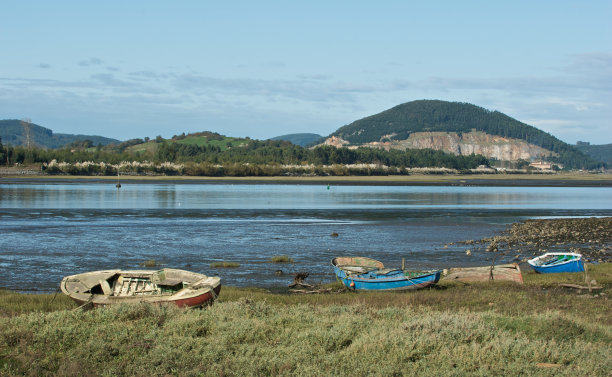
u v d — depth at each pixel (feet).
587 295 80.07
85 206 226.17
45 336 45.50
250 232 156.35
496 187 507.30
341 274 89.30
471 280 93.45
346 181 576.20
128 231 153.58
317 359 41.22
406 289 85.30
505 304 70.13
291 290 85.87
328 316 56.34
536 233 164.86
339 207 244.22
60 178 507.30
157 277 67.82
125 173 613.11
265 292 83.10
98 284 66.33
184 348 43.16
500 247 136.67
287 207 240.32
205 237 144.87
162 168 642.63
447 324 49.98
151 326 49.06
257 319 52.47
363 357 41.63
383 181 588.50
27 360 40.57
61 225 163.32
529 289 85.25
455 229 172.65
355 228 169.48
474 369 39.88
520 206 273.54
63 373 38.14
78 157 652.48
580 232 169.48
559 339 48.83
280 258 112.16
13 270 98.02
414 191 404.57
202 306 60.90
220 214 204.85
